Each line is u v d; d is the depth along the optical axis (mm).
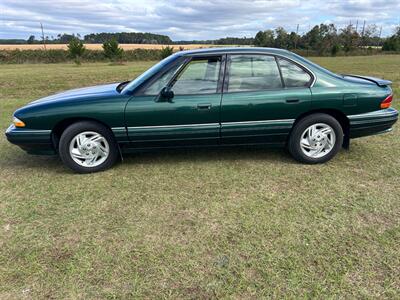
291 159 4785
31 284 2445
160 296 2316
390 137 5840
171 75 4227
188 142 4367
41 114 4164
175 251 2789
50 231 3111
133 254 2762
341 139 4543
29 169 4625
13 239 2988
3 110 8859
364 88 4418
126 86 4645
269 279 2451
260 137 4445
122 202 3643
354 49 59719
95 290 2381
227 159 4828
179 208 3496
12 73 22500
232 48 4410
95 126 4250
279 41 70438
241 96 4254
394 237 2928
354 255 2699
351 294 2305
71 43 44188
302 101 4316
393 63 30938
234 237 2969
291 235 2980
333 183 4016
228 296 2303
